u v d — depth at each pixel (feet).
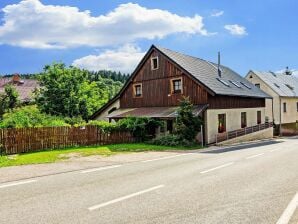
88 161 48.55
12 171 38.78
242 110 111.24
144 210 22.03
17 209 22.57
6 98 132.67
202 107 88.58
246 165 43.62
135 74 110.83
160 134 88.48
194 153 61.41
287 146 79.51
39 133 63.87
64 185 30.50
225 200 24.59
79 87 134.62
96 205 23.39
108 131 77.41
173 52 108.37
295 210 21.93
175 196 25.93
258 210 21.91
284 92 160.66
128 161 48.67
